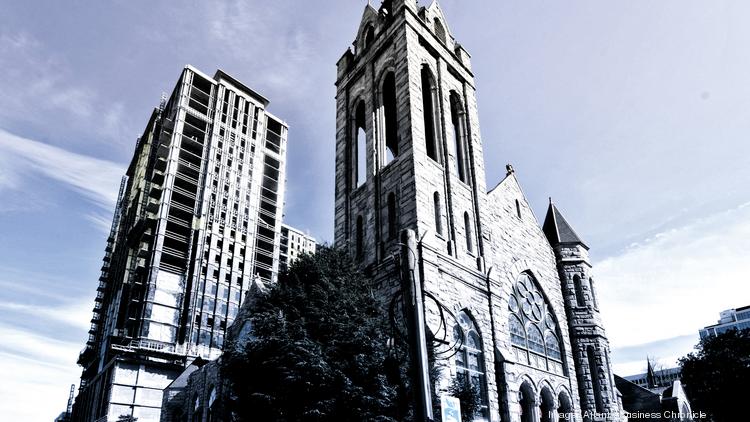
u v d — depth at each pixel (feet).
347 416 68.80
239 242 396.16
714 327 561.02
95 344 401.90
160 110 436.35
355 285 87.10
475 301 101.76
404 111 109.70
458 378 84.23
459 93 130.52
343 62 141.69
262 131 469.16
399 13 122.42
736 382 159.12
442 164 113.09
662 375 381.60
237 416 79.71
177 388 171.83
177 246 372.17
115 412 270.46
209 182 397.19
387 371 67.36
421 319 36.65
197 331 336.70
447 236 103.40
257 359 77.51
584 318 135.54
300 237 558.15
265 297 88.94
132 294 337.11
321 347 75.10
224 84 452.76
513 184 137.49
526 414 104.68
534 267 130.62
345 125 131.13
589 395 126.11
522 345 112.98
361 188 115.85
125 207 458.91
